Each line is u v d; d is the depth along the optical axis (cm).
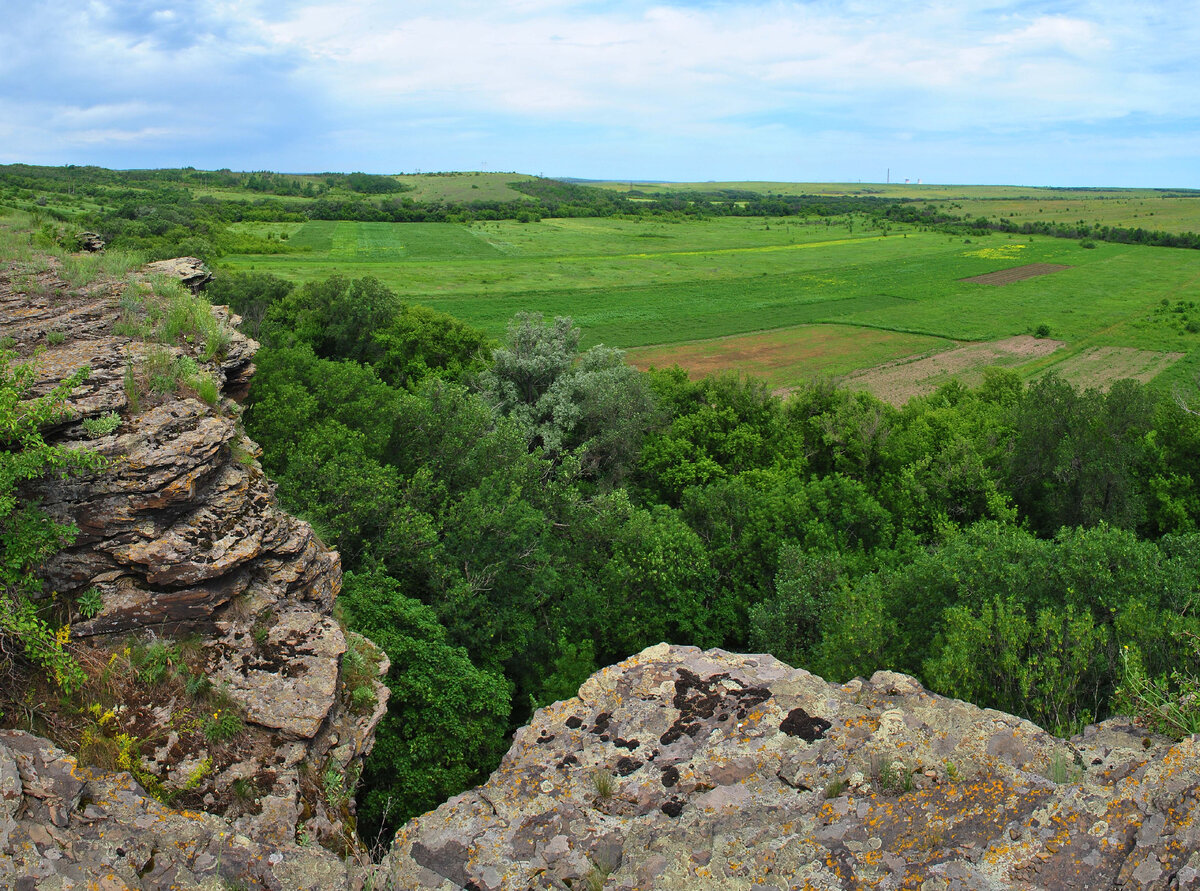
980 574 1841
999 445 3769
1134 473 3306
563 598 2364
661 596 2472
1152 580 1645
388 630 1545
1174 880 546
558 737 898
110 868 629
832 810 709
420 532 2027
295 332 5253
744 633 2622
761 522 2747
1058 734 1070
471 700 1527
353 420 2786
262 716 902
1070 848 604
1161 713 771
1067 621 1371
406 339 5250
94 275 1900
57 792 686
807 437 4225
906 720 827
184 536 1017
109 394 1149
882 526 3034
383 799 1356
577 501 2842
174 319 1552
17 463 895
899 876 614
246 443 1309
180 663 934
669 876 659
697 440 4094
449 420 2897
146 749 833
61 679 843
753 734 852
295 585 1144
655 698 939
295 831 797
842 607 2028
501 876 689
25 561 928
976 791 689
